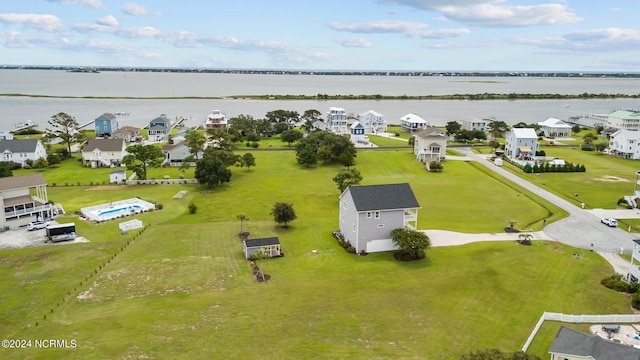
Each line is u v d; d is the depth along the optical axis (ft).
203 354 112.16
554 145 481.46
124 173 310.86
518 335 123.03
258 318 130.82
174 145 385.29
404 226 199.41
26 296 144.97
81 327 125.29
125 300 142.61
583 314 135.23
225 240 200.13
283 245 195.21
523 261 174.91
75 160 391.65
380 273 165.58
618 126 573.74
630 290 149.38
